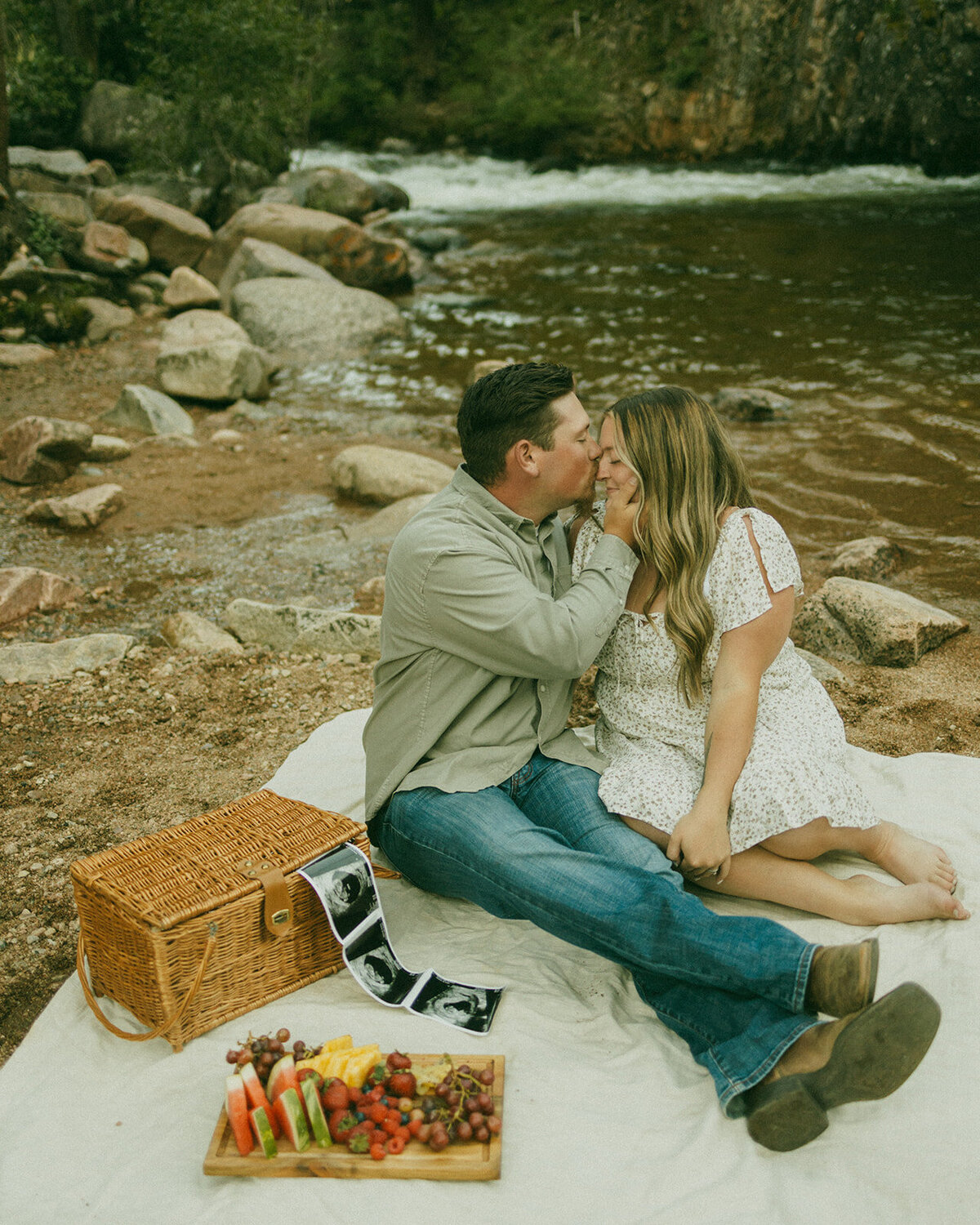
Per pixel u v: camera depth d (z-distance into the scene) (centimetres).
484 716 267
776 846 253
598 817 256
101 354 1009
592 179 2145
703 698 268
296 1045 213
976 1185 186
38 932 286
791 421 768
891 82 1966
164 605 527
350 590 539
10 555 588
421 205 1916
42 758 374
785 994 199
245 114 1510
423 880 272
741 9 2175
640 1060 221
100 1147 206
